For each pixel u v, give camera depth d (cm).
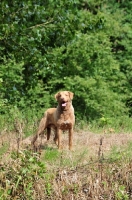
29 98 2119
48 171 1134
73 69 2177
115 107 2166
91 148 1345
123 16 2572
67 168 1146
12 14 1575
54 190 1084
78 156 1243
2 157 1183
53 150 1299
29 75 1716
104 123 1819
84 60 2183
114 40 2525
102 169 1148
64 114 1314
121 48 2525
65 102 1295
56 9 1641
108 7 2588
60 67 1677
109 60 2231
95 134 1559
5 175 1088
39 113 2033
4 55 1973
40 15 1591
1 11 1555
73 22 1631
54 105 2192
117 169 1155
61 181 1104
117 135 1539
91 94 2142
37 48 1703
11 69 1939
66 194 1087
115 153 1240
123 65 2416
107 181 1128
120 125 1911
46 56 1638
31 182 1087
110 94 2184
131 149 1295
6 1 1551
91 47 2175
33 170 1095
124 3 2647
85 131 1645
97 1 2538
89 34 2209
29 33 1580
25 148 1239
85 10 2417
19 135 1291
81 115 2150
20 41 1576
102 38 2233
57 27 1620
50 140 1459
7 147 1283
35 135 1364
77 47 2156
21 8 1577
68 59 2172
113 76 2272
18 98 1828
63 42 1666
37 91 2117
